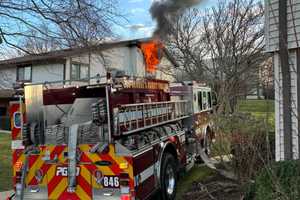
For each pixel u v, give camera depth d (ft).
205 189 22.12
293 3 21.43
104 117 19.08
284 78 21.57
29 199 20.21
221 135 22.97
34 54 41.86
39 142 20.62
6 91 85.30
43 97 21.81
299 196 14.89
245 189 19.65
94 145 18.97
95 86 19.71
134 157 19.02
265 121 19.76
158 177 22.16
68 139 19.58
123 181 18.57
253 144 20.43
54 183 19.76
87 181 19.10
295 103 20.76
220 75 66.90
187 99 31.01
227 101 33.50
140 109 21.33
